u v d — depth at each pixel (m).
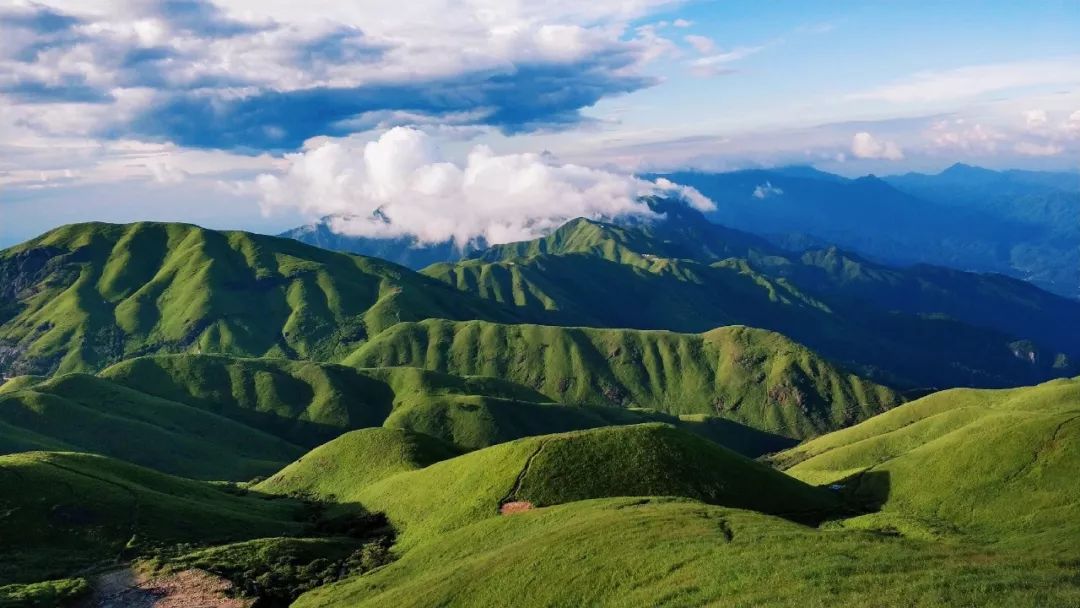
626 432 126.94
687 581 49.81
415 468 154.50
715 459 123.62
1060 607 32.66
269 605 84.44
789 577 44.50
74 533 99.94
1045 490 118.19
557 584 58.25
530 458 120.38
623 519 72.06
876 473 155.50
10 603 77.38
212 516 116.12
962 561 43.53
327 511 140.00
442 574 73.88
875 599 37.38
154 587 87.25
